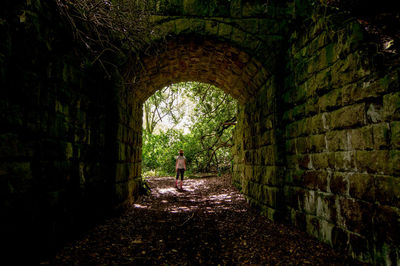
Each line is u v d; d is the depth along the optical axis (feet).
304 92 15.76
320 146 14.07
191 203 25.48
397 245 9.22
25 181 9.32
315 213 14.51
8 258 8.41
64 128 12.23
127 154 21.39
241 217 19.61
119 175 18.69
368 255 10.55
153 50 19.11
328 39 13.29
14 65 8.74
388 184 9.64
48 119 10.85
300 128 16.29
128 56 17.85
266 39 18.38
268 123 19.65
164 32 17.70
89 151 15.26
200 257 12.07
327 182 13.42
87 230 14.70
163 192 32.81
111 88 18.06
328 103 13.35
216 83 29.35
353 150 11.54
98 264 10.66
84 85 14.57
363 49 10.88
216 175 54.70
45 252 10.57
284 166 18.40
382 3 9.04
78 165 13.78
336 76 12.72
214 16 18.30
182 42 19.36
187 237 14.89
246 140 27.35
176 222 18.11
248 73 21.76
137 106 25.91
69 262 10.50
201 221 18.47
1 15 8.11
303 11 17.89
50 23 10.94
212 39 18.71
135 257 11.75
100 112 17.03
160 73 24.64
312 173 14.88
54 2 11.14
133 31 14.66
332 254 12.09
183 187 37.68
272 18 18.42
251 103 25.16
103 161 17.54
